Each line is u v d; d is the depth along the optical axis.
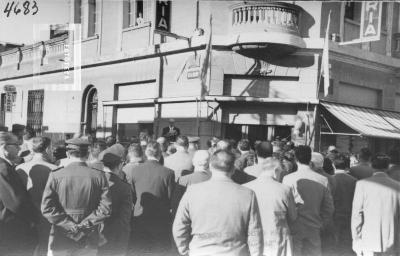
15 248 4.41
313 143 12.75
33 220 4.55
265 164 4.66
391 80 16.03
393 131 12.85
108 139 8.19
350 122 12.23
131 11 16.52
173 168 6.29
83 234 4.20
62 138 18.72
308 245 5.09
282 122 13.22
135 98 15.90
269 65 13.21
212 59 13.26
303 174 5.21
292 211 4.54
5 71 23.72
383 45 16.22
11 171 4.46
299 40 12.79
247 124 13.45
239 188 3.67
